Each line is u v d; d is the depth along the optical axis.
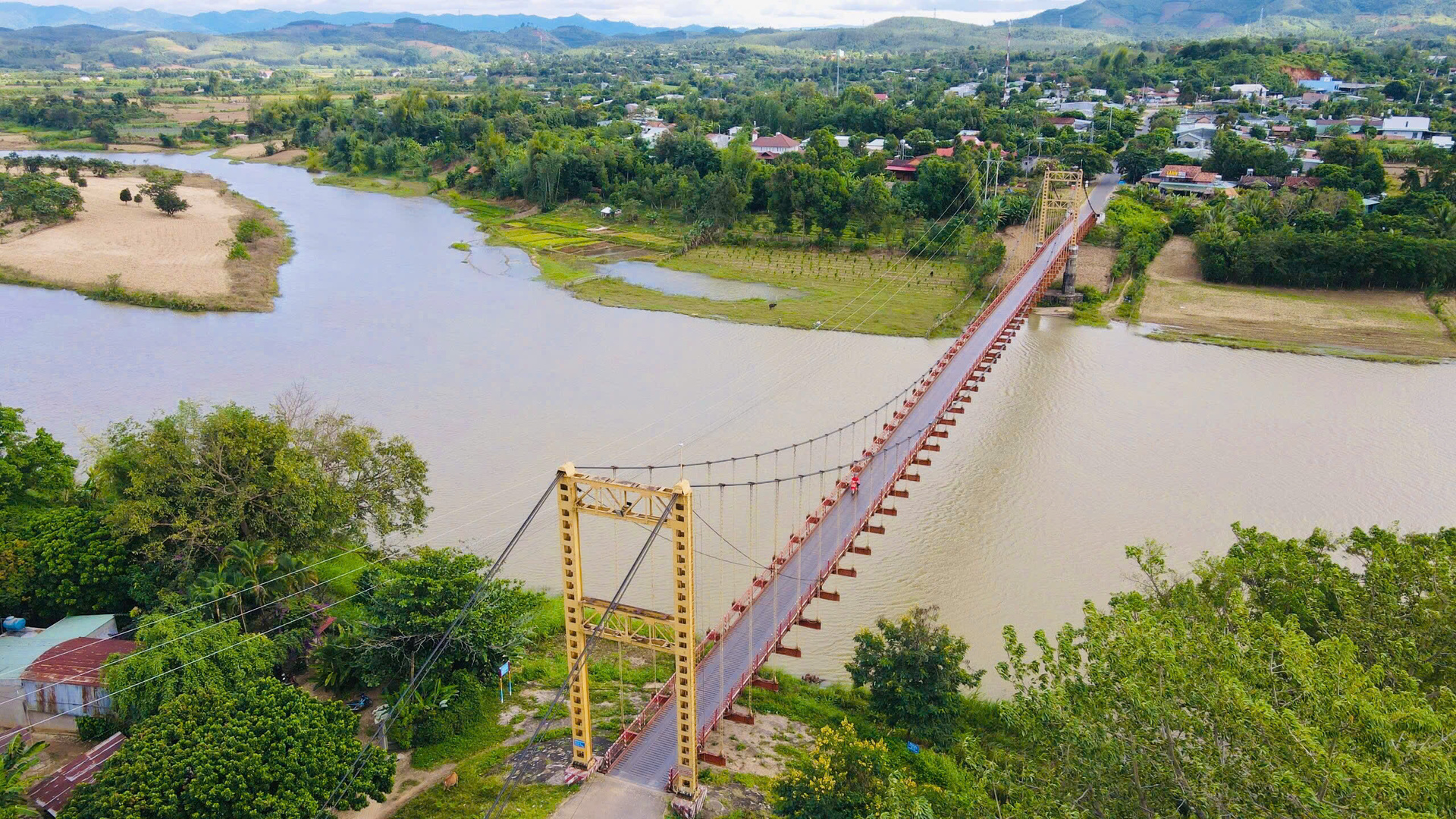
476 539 64.75
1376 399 92.19
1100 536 66.88
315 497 55.31
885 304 124.88
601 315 119.50
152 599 52.28
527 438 80.00
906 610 59.12
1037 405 91.88
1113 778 31.84
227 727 38.91
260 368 97.25
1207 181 178.00
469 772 44.81
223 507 54.03
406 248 159.25
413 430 81.44
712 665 49.03
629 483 41.25
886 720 48.69
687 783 42.56
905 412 76.50
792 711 50.56
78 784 39.69
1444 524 67.25
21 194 160.25
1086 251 148.62
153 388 91.00
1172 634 34.31
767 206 176.00
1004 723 48.59
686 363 100.38
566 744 46.81
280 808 36.53
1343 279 129.50
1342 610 39.53
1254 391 94.81
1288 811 27.70
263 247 152.75
